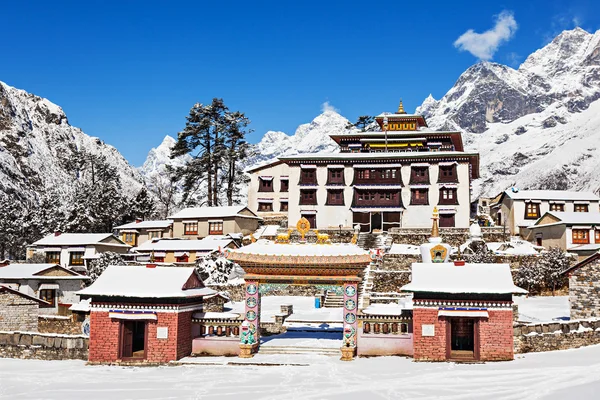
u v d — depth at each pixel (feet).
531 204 288.92
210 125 377.71
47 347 109.09
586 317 126.52
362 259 103.14
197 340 108.06
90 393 83.66
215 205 371.97
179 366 100.37
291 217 288.92
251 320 107.45
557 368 91.25
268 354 107.76
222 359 103.71
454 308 99.40
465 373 90.17
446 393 79.66
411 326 105.09
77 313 142.61
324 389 82.99
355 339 105.09
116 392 83.97
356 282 105.29
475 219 315.78
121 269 108.88
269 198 324.19
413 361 99.60
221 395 81.15
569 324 108.17
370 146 321.93
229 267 208.03
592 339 108.58
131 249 284.00
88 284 204.74
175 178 381.19
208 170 372.17
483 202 377.30
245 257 105.91
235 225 295.28
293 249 108.37
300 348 109.19
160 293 102.32
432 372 91.50
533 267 191.52
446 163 277.03
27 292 192.03
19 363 105.50
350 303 104.78
